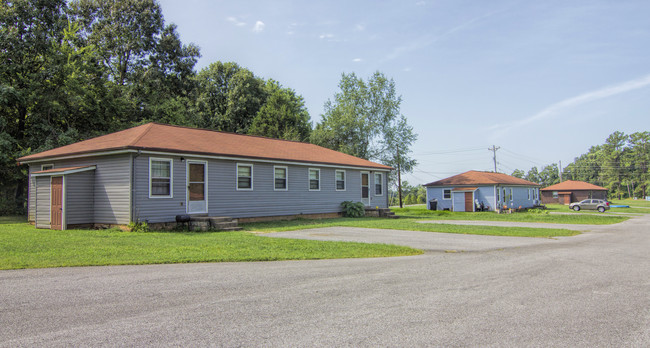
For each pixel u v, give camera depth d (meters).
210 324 4.64
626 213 38.72
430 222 22.34
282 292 6.15
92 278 7.00
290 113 44.62
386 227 18.44
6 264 8.01
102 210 16.25
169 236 13.58
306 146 27.91
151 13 37.03
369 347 3.97
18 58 27.12
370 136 42.94
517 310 5.29
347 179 26.36
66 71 27.17
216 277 7.20
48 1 28.80
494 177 44.62
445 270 8.07
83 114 29.47
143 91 37.12
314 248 11.05
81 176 16.23
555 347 4.02
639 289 6.52
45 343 4.01
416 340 4.18
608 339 4.25
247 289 6.32
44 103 26.25
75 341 4.07
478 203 40.88
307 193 23.33
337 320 4.82
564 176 110.62
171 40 37.72
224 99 47.22
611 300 5.82
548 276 7.53
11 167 25.25
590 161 109.56
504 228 18.55
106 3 35.97
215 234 14.53
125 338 4.17
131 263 8.47
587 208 44.69
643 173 99.31
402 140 43.38
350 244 11.97
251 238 13.20
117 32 35.72
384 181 29.92
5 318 4.78
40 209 16.62
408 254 10.45
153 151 15.65
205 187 17.91
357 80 43.44
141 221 15.40
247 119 47.62
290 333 4.36
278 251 10.42
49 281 6.72
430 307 5.39
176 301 5.58
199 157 17.61
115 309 5.18
